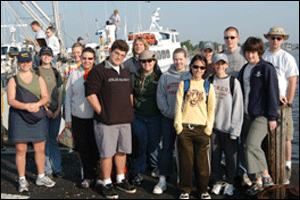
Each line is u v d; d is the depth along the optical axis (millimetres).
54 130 4023
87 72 3490
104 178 3428
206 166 3225
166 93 3605
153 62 3672
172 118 3531
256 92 3242
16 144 3510
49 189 3658
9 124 3455
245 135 3521
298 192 3066
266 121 3252
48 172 3969
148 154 4027
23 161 3574
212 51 4195
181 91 3236
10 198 3412
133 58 4211
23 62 3371
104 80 3191
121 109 3275
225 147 3389
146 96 3705
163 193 3527
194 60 3135
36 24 7125
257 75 3219
